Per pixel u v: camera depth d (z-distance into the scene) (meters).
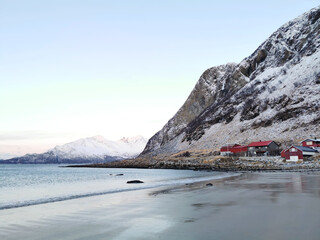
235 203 19.64
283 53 194.38
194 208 18.47
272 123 141.00
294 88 153.12
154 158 164.75
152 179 58.47
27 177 84.31
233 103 182.25
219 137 156.75
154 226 13.91
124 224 14.65
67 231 13.59
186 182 43.91
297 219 13.81
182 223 14.21
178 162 125.31
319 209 16.22
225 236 11.52
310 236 10.95
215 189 29.84
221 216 15.43
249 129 147.62
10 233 13.42
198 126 185.12
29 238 12.55
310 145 104.62
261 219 14.18
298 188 27.83
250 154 119.06
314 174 51.84
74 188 41.88
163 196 25.97
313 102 135.38
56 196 29.98
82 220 16.06
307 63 163.62
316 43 172.62
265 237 11.09
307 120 127.81
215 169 90.00
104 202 23.38
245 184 34.44
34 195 32.59
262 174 56.56
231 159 106.81
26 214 18.36
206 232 12.26
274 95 158.50
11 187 47.44
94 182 56.03
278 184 32.75
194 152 147.75
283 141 120.19
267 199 20.84
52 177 82.12
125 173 95.81
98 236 12.53
